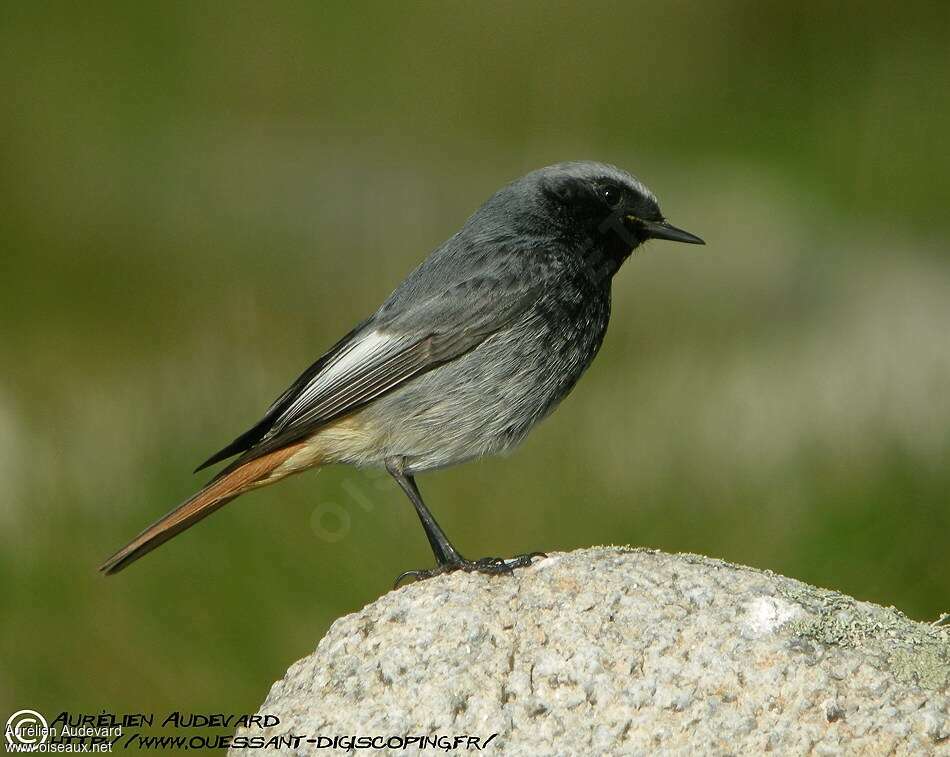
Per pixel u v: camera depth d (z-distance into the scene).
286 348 14.95
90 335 18.17
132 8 29.73
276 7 31.38
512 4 31.70
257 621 10.79
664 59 30.53
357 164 27.53
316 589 10.88
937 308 20.16
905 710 6.29
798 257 22.69
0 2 28.97
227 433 13.01
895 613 7.02
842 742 6.17
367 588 10.89
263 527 11.14
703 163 28.02
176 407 13.34
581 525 11.65
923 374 16.23
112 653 10.81
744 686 6.42
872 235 24.62
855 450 13.25
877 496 12.43
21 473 12.73
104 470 12.62
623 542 11.58
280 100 30.05
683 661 6.55
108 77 28.47
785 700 6.36
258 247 22.52
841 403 15.02
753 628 6.70
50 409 14.73
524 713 6.42
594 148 28.83
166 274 21.16
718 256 22.75
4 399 15.62
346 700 6.62
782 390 15.62
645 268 21.98
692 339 17.78
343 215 24.52
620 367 15.94
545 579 7.17
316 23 31.42
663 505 12.06
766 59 30.17
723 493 12.38
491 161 28.06
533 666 6.59
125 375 16.69
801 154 27.77
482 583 7.23
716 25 30.66
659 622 6.75
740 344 17.81
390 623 7.00
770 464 12.96
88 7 29.16
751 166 27.84
